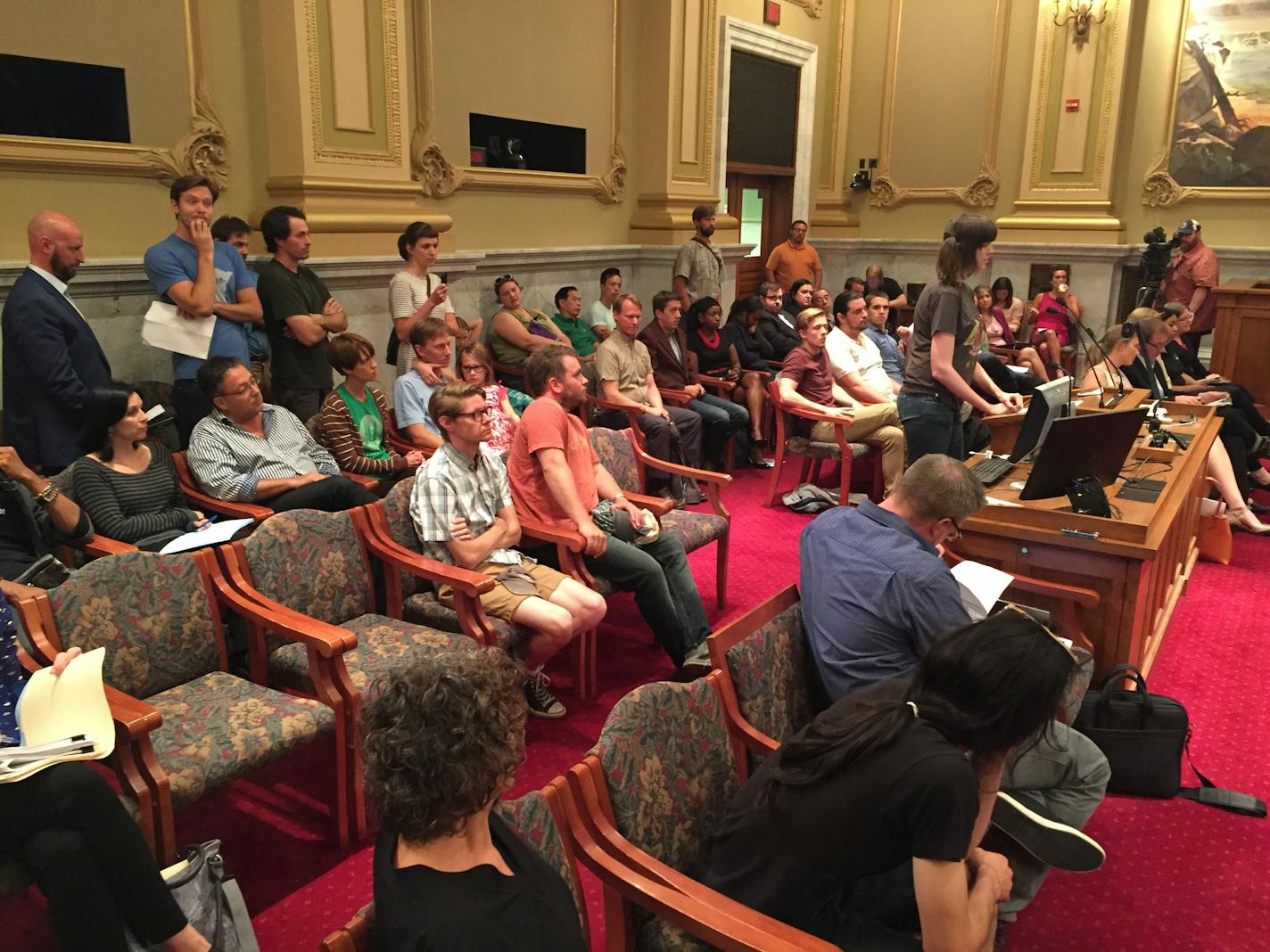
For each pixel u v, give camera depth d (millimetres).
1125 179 8562
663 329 5793
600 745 1587
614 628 3682
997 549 2883
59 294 3295
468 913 1120
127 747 1921
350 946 1184
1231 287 6773
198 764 2016
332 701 2281
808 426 5238
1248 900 2266
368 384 4137
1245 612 3902
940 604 1989
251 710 2219
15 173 3850
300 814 2516
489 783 1194
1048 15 8359
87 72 4043
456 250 5766
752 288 9227
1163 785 2648
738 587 4109
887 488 5117
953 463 2148
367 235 4906
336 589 2709
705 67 7434
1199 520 4426
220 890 1829
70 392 3254
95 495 2941
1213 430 4188
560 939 1180
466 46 5746
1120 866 2377
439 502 2844
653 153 7242
